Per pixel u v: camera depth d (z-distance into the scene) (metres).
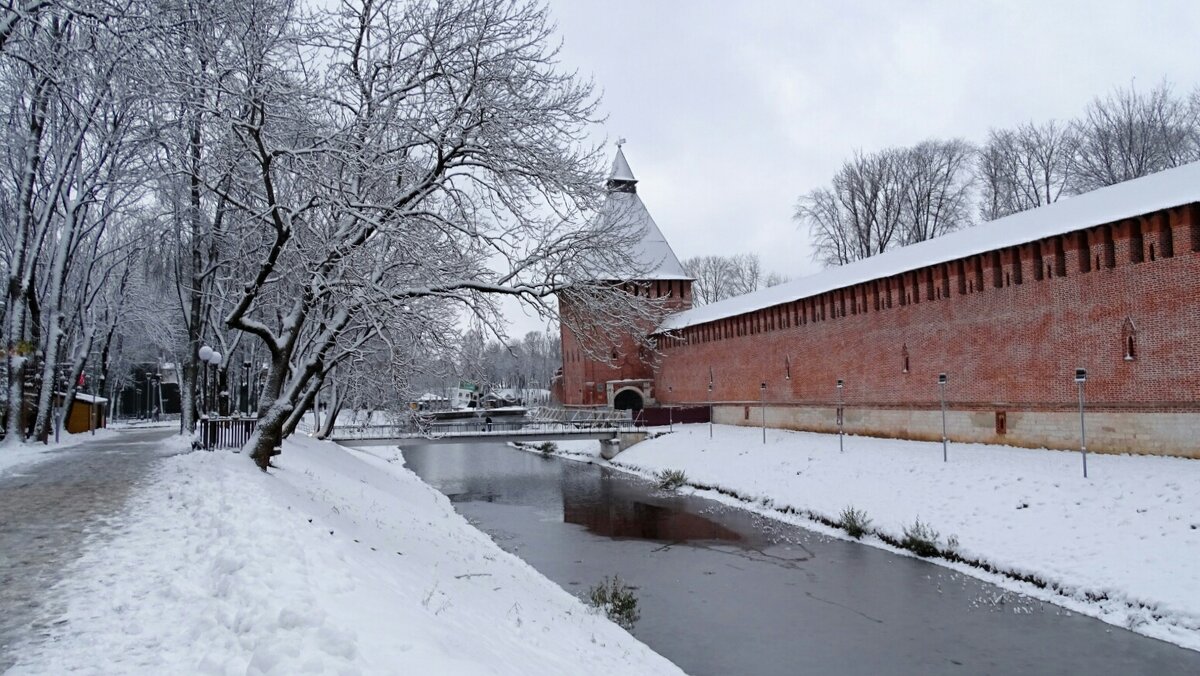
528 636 9.77
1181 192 20.97
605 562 21.23
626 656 11.09
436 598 9.13
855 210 56.06
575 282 14.62
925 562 19.77
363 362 23.12
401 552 12.86
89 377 54.72
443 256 14.97
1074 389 24.03
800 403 39.72
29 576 7.41
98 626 6.07
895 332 32.66
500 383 105.19
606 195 15.97
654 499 32.19
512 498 33.91
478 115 14.19
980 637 14.31
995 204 51.56
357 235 14.14
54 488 12.77
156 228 24.94
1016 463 23.45
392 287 15.51
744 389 45.50
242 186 14.84
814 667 13.09
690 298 58.91
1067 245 24.33
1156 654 13.20
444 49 14.58
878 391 33.66
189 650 5.56
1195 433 20.30
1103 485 19.75
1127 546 16.75
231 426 21.72
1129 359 22.20
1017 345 26.28
